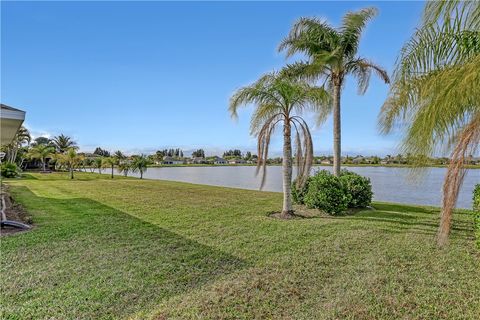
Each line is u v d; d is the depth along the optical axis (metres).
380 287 3.04
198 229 5.48
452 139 2.64
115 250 4.18
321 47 8.06
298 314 2.52
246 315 2.50
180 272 3.42
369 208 7.86
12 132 6.59
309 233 5.21
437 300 2.76
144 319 2.42
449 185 2.14
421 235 5.09
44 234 5.01
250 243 4.58
